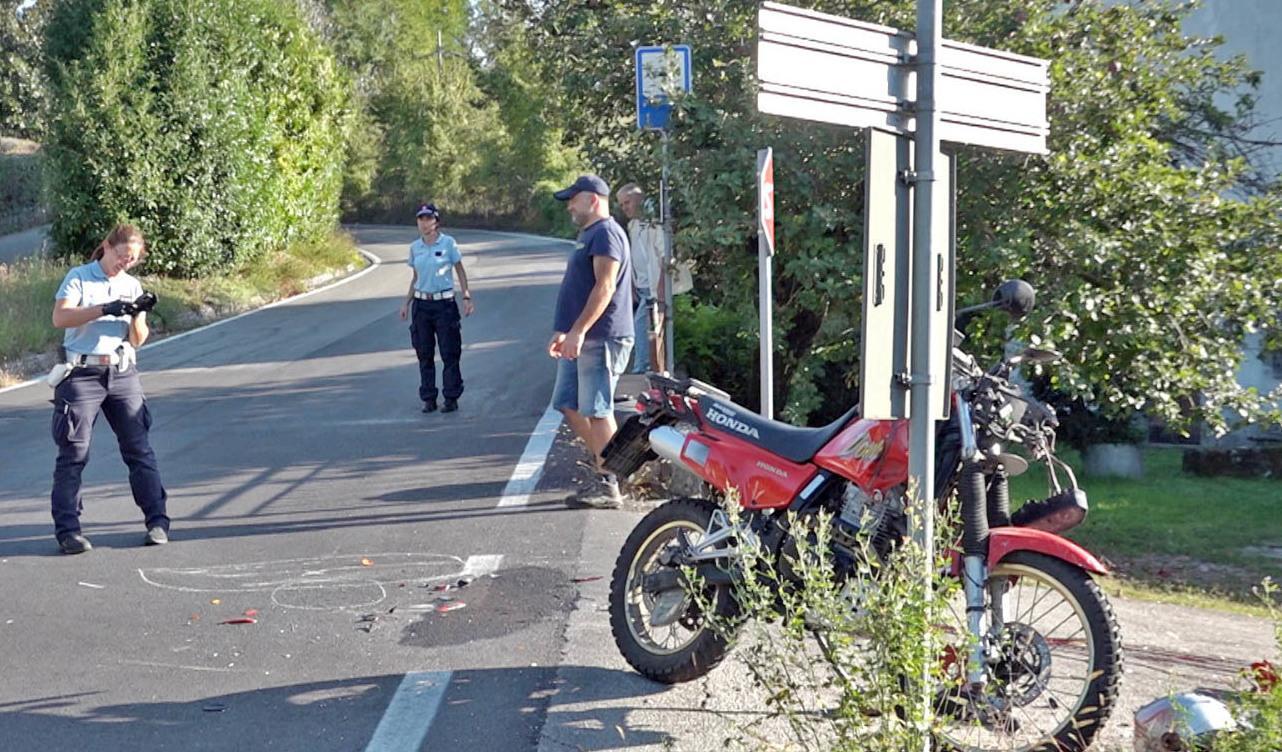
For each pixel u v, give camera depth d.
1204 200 10.56
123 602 6.61
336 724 5.06
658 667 5.27
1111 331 10.54
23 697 5.40
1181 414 11.38
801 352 11.84
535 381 13.61
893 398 3.92
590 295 7.62
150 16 25.84
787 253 11.04
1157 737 4.05
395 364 15.38
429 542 7.57
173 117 25.83
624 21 11.77
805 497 4.99
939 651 3.81
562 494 8.63
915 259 3.92
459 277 12.00
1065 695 4.84
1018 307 4.79
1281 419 11.19
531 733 4.91
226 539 7.77
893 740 3.70
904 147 3.94
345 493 8.87
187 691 5.43
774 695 4.14
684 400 5.51
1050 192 10.62
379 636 6.02
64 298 7.38
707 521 5.29
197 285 25.77
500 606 6.38
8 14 57.84
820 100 3.72
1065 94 10.53
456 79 65.69
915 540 3.92
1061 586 4.46
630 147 11.82
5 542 7.79
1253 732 3.78
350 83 35.38
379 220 66.31
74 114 24.98
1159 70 11.69
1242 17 16.34
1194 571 10.22
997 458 4.59
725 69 11.30
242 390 13.87
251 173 27.31
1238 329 11.00
